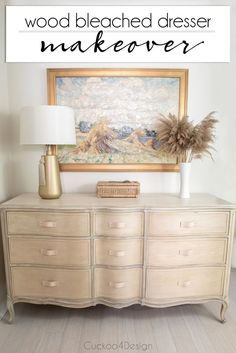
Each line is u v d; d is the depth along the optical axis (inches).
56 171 63.0
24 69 68.9
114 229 55.3
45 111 56.9
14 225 56.1
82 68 68.5
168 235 56.4
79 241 55.9
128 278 57.1
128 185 63.8
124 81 69.2
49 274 57.5
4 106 67.6
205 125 61.7
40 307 65.9
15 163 72.4
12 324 59.1
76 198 63.2
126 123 70.6
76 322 59.9
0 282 65.6
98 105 69.7
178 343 53.6
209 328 58.4
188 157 67.8
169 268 57.6
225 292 59.4
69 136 60.9
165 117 70.0
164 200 61.0
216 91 71.1
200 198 64.0
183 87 69.6
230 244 58.1
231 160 74.3
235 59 70.2
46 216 55.3
